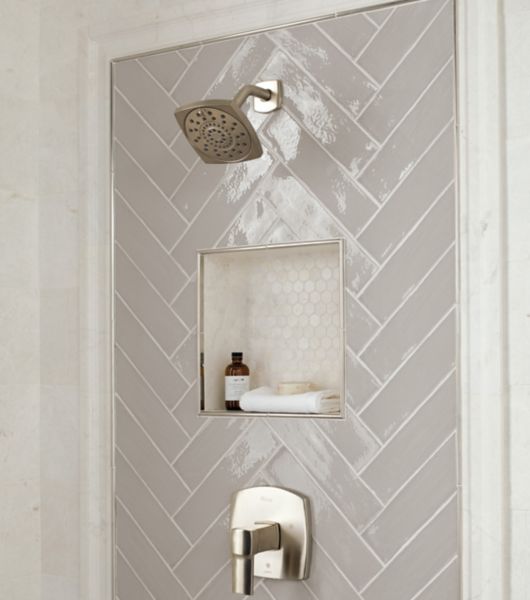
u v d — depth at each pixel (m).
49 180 1.88
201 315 1.72
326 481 1.57
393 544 1.50
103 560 1.78
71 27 1.88
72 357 1.84
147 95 1.79
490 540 1.40
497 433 1.41
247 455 1.64
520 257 1.42
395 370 1.52
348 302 1.57
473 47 1.47
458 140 1.48
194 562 1.69
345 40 1.59
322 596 1.56
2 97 1.83
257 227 1.66
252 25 1.68
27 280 1.86
